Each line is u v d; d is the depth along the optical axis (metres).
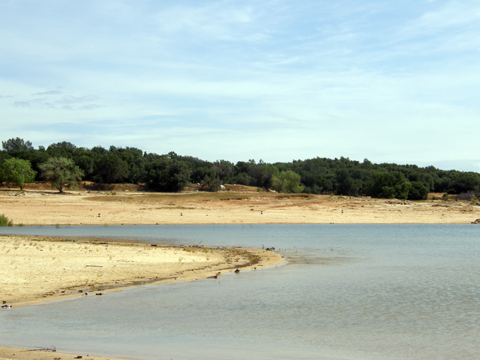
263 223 62.53
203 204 78.38
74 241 35.22
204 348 10.88
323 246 35.66
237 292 17.48
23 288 17.02
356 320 13.66
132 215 64.31
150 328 12.57
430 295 17.23
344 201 85.06
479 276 21.70
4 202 73.06
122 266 22.52
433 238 44.34
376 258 28.67
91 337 11.61
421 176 169.25
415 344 11.41
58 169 96.94
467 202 94.25
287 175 145.62
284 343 11.41
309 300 16.25
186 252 29.11
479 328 12.90
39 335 11.69
